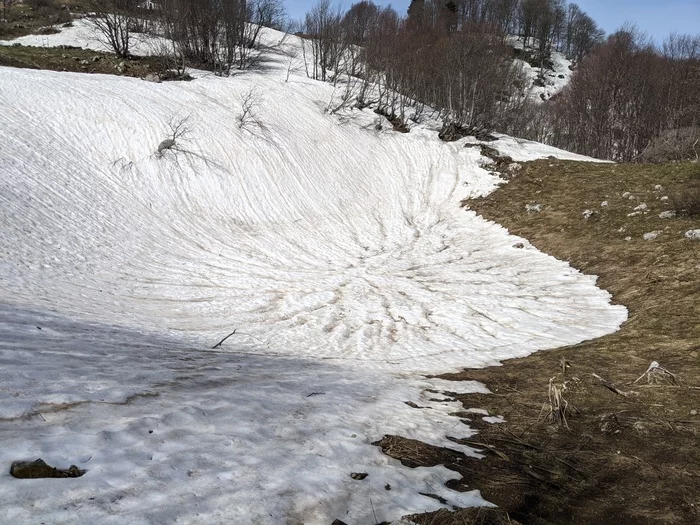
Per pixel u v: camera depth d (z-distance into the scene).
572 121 57.66
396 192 31.72
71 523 3.38
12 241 16.00
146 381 6.69
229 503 3.99
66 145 23.81
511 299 17.00
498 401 8.08
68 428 4.78
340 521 4.07
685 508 4.83
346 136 34.78
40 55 37.62
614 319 13.88
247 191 26.80
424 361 11.02
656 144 40.31
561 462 5.81
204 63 41.44
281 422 5.95
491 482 5.25
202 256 20.89
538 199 28.25
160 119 27.94
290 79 40.59
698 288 14.19
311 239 24.95
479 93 40.91
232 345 11.35
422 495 4.78
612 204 24.70
